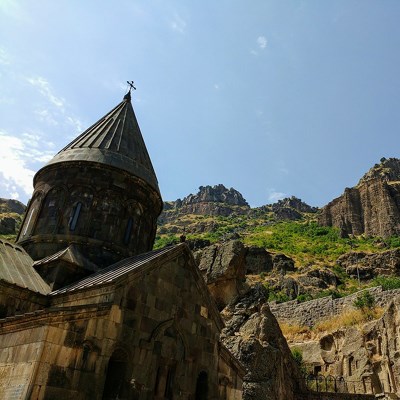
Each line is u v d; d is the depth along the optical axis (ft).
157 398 41.11
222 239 347.36
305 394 86.07
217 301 100.53
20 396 31.76
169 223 557.74
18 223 244.63
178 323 45.70
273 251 308.40
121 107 79.92
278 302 182.50
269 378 72.79
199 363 47.03
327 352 121.19
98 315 38.14
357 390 103.50
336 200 458.91
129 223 65.36
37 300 48.16
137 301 42.16
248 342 76.79
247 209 649.20
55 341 34.40
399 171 520.42
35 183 70.44
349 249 329.52
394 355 99.25
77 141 70.85
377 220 403.95
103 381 36.50
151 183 69.00
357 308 132.87
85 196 63.36
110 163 65.41
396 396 83.71
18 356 34.81
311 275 250.57
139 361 40.32
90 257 59.06
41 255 59.11
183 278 48.39
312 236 403.34
